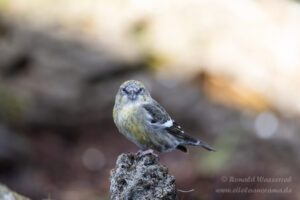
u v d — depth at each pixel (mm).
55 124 15320
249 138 14969
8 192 6250
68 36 16172
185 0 17500
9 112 14555
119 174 6086
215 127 15492
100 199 12461
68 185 13289
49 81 15578
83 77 15797
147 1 17344
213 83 16562
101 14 16750
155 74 16328
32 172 13406
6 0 16578
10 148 13305
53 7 16578
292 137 15227
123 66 16203
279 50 17297
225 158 13055
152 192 5945
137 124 7410
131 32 16812
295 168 13562
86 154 14633
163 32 16969
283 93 16719
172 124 7648
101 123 15609
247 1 18250
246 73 16781
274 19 17984
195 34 17016
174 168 13180
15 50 15688
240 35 17297
